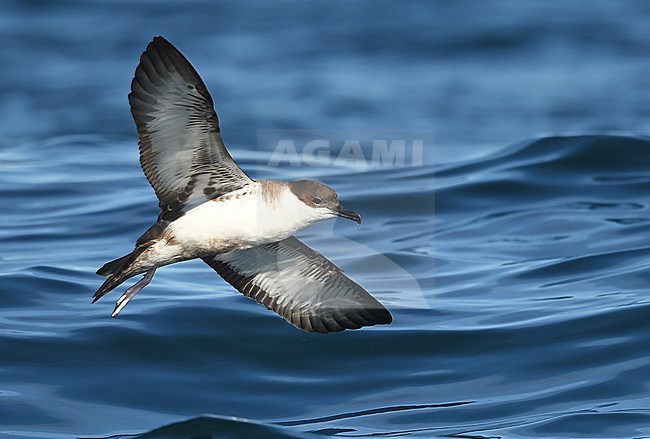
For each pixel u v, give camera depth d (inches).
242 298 556.7
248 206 390.0
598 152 750.5
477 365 487.8
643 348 483.2
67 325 522.6
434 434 430.6
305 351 507.5
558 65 1370.6
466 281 576.1
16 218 681.0
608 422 429.7
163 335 515.2
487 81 1305.4
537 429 429.1
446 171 748.6
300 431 425.4
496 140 1038.4
